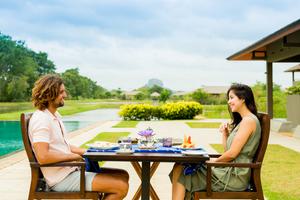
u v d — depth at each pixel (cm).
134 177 573
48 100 312
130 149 322
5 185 518
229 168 320
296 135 1134
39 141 298
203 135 1202
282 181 545
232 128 357
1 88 5112
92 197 308
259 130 320
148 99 9400
